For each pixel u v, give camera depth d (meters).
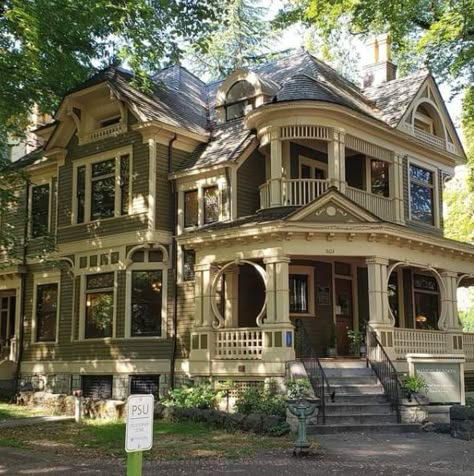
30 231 24.70
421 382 15.34
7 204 23.06
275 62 25.06
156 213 20.41
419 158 23.19
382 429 14.35
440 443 12.88
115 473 10.04
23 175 21.27
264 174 20.97
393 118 21.83
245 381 17.27
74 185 22.73
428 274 23.97
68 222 22.78
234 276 19.34
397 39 23.41
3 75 18.11
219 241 18.05
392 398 15.16
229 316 19.12
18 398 20.67
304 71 22.84
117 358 20.66
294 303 20.34
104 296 21.50
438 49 22.23
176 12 19.06
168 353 19.84
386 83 24.47
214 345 18.11
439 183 24.23
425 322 23.55
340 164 19.22
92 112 22.64
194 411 15.85
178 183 20.89
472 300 46.88
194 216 20.52
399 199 21.58
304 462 10.89
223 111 22.59
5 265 24.75
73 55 20.19
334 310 21.19
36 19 16.12
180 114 22.38
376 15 21.16
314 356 16.12
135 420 5.94
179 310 19.97
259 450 12.09
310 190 19.08
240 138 20.75
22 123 22.67
